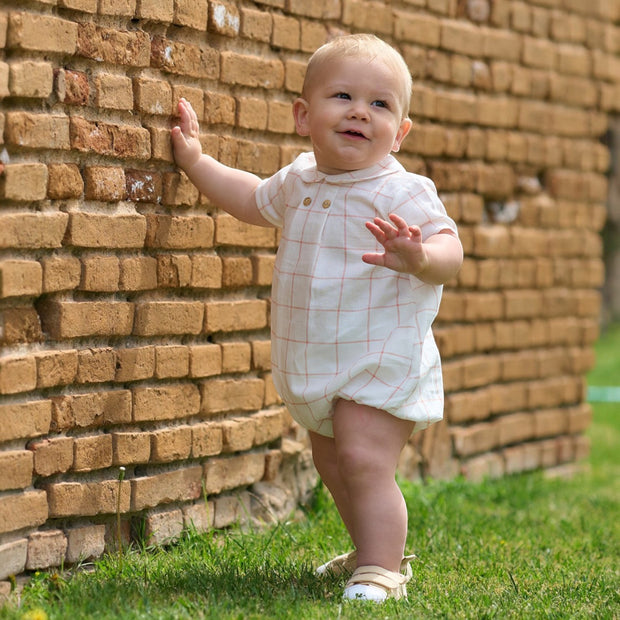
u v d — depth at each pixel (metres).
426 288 3.74
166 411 4.25
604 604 3.93
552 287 7.30
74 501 3.84
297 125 3.96
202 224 4.41
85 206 3.87
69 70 3.77
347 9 5.31
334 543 4.64
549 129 7.15
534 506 6.25
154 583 3.65
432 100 6.06
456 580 4.22
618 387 13.47
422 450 6.30
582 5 7.36
